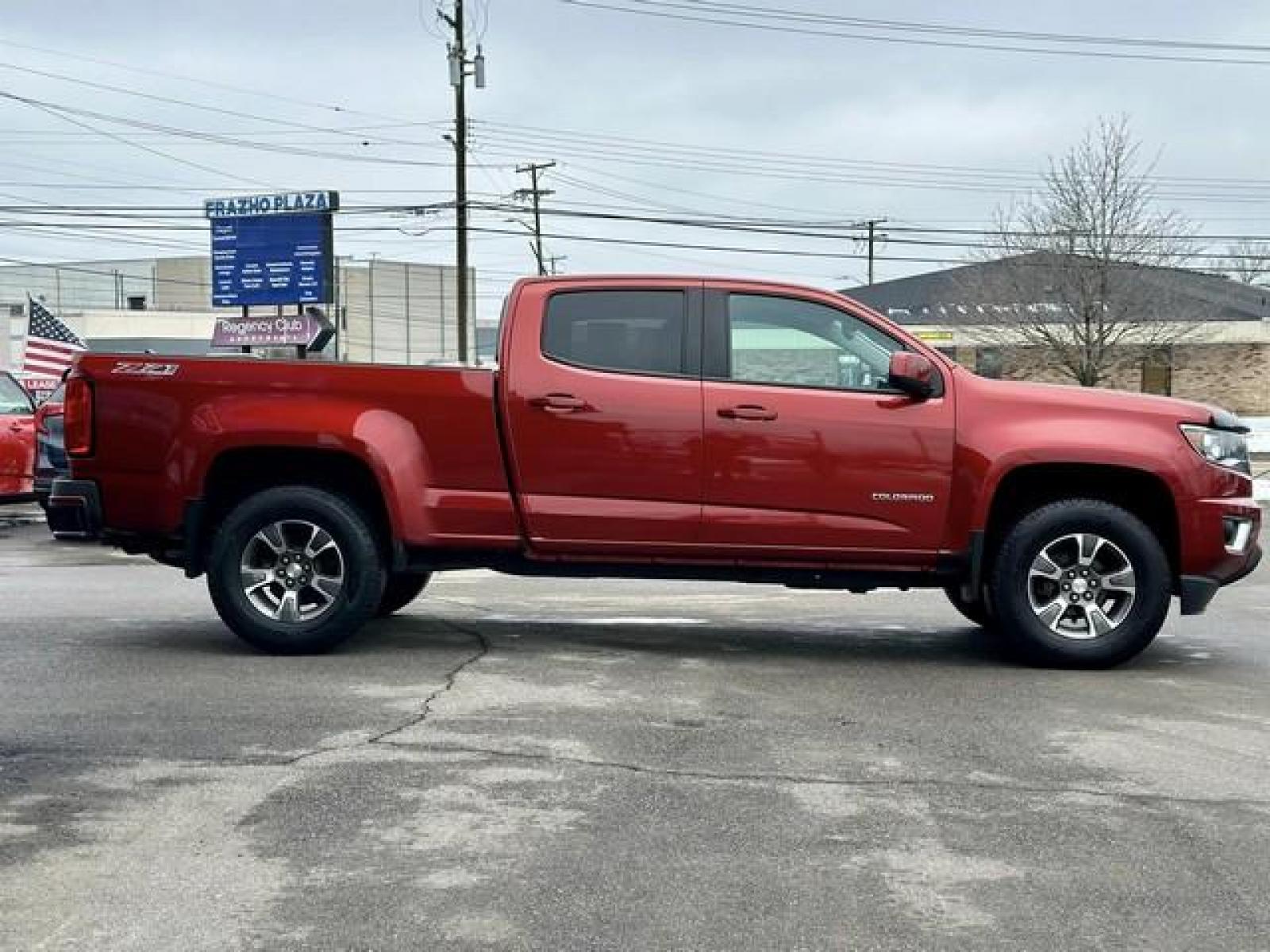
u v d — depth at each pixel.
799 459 6.98
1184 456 6.98
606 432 7.02
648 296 7.18
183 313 69.00
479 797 4.84
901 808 4.77
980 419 6.99
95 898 3.91
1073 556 7.11
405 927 3.73
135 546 7.35
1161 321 37.53
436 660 7.24
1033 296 37.19
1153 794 4.96
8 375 15.52
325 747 5.46
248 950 3.58
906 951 3.61
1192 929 3.77
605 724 5.88
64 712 6.00
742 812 4.70
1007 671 7.16
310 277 31.84
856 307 7.17
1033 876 4.14
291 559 7.25
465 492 7.11
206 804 4.73
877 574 7.11
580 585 10.84
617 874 4.12
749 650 7.76
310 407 7.09
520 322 7.15
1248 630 8.78
